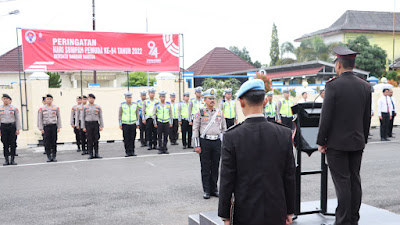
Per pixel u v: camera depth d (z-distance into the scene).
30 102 14.33
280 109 14.15
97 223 5.34
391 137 14.91
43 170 9.36
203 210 5.89
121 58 14.94
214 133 6.57
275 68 39.66
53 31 14.11
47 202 6.43
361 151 3.88
